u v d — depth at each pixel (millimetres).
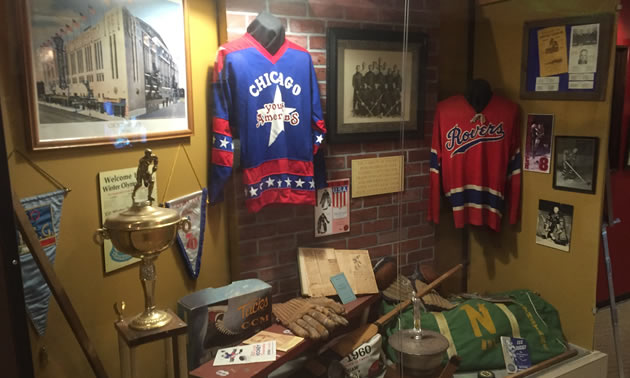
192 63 1853
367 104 2211
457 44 2240
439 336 2084
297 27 2018
